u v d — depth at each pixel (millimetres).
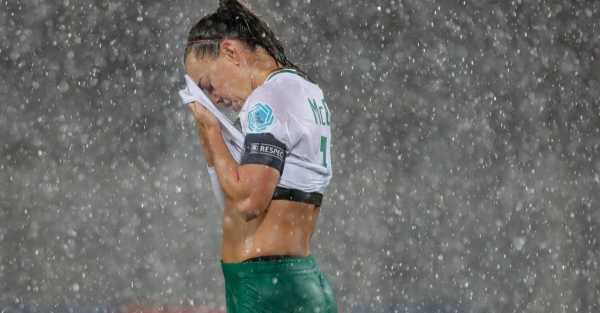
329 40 49250
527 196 35781
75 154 44719
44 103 48438
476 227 31703
